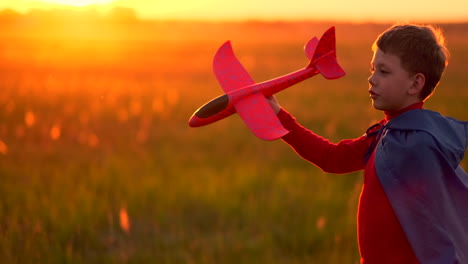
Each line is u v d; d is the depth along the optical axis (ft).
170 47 149.89
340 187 19.93
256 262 13.67
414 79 6.05
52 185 18.70
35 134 28.43
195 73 71.05
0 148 18.26
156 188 18.90
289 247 14.99
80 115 34.37
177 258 13.73
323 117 35.06
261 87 6.61
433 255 5.69
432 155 5.73
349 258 13.60
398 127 6.05
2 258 12.28
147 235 15.62
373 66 6.30
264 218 16.78
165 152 25.34
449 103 40.78
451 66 84.53
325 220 16.33
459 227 5.87
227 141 28.27
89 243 14.85
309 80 62.23
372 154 6.51
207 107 6.45
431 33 6.14
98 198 17.83
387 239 6.08
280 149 26.68
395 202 5.85
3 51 105.19
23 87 45.70
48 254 13.07
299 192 18.88
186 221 16.75
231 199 18.22
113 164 22.04
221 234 15.58
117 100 41.45
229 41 7.16
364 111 38.14
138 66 79.56
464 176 6.36
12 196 17.19
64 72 64.39
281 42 204.13
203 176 20.98
